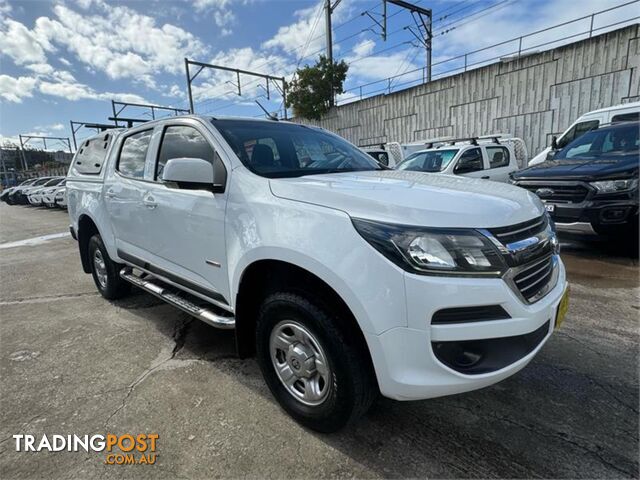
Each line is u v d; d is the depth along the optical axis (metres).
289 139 2.97
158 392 2.53
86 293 4.75
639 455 1.88
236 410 2.32
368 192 1.95
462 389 1.70
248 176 2.34
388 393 1.73
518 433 2.06
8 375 2.81
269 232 2.05
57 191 18.62
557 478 1.77
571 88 14.66
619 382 2.47
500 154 9.17
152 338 3.36
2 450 2.05
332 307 1.89
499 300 1.69
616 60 13.49
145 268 3.38
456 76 18.11
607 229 4.71
